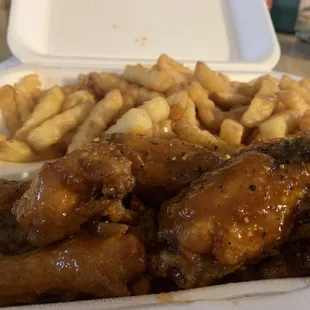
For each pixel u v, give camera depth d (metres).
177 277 0.15
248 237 0.14
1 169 0.22
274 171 0.15
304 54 0.44
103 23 0.33
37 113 0.24
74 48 0.32
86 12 0.33
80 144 0.23
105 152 0.15
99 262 0.14
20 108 0.26
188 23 0.34
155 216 0.17
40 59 0.29
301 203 0.15
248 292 0.13
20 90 0.26
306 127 0.24
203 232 0.14
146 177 0.17
